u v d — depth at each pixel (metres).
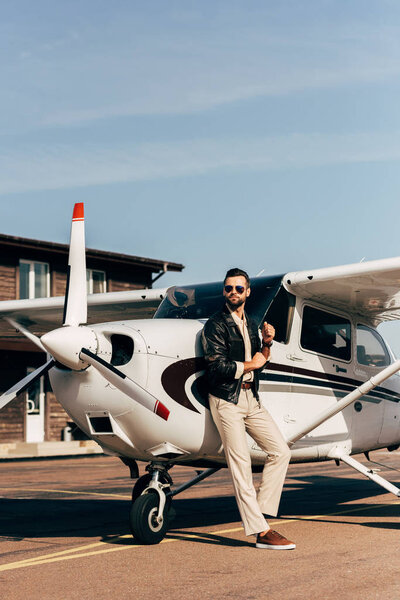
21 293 18.89
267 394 5.42
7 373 18.25
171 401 4.75
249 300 5.68
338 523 5.73
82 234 5.01
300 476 10.67
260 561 4.23
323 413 5.48
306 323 5.92
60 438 19.28
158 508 4.84
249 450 5.20
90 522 6.04
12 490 9.02
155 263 21.31
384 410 6.71
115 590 3.62
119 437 4.70
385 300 6.16
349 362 6.30
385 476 10.66
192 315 5.50
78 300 4.91
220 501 7.44
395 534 5.16
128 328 4.77
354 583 3.70
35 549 4.76
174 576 3.89
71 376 4.74
